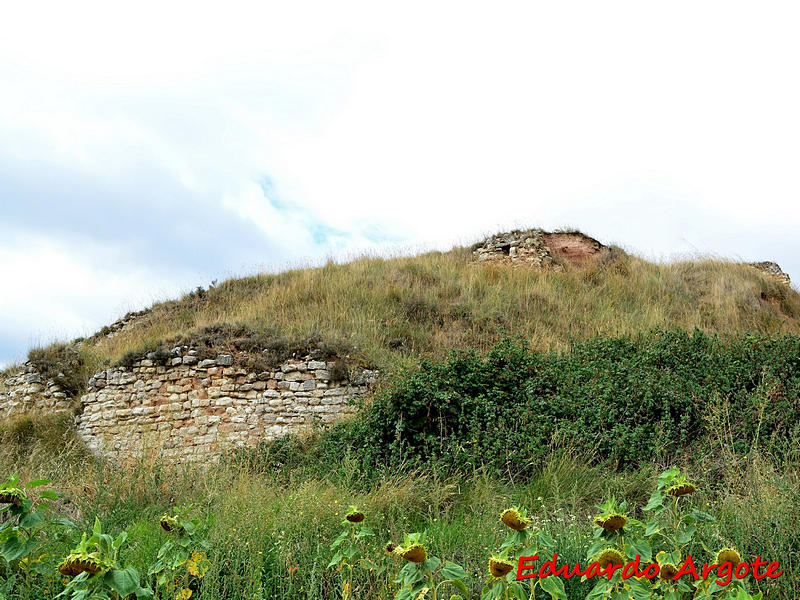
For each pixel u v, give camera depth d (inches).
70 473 275.0
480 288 620.1
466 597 104.4
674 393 271.6
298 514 187.3
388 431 292.5
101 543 100.8
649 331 407.2
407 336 510.3
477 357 329.4
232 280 732.0
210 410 424.2
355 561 149.9
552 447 250.8
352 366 427.5
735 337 374.3
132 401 443.2
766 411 241.8
